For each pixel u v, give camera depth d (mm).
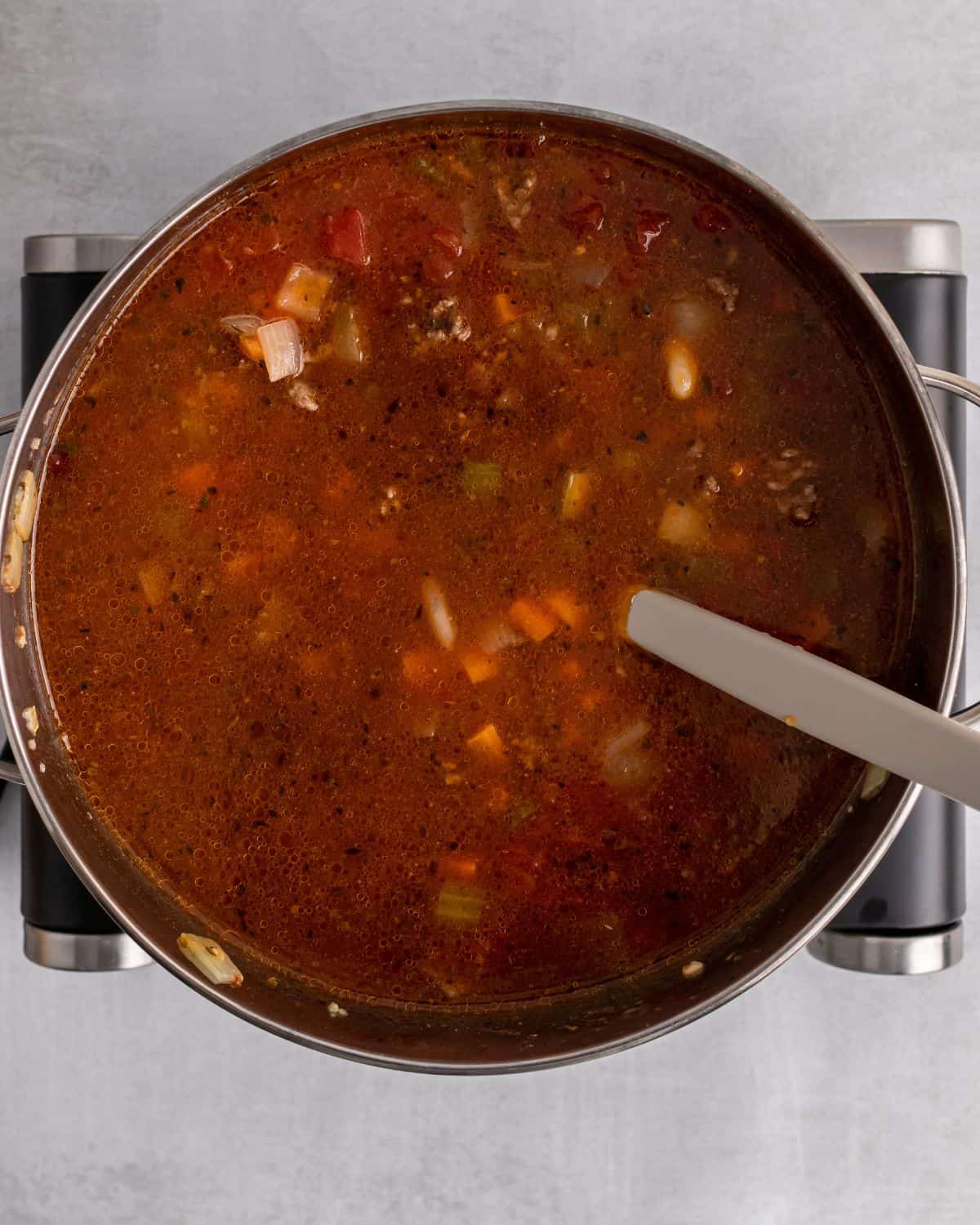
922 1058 644
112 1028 646
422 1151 644
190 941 552
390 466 557
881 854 527
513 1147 644
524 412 555
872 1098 644
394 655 560
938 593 534
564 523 557
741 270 549
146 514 559
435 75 627
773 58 630
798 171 630
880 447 548
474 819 563
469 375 554
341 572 560
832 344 548
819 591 550
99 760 562
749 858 560
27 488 549
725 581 552
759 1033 645
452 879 564
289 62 628
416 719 562
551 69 628
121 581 560
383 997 563
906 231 588
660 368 552
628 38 628
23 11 630
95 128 630
